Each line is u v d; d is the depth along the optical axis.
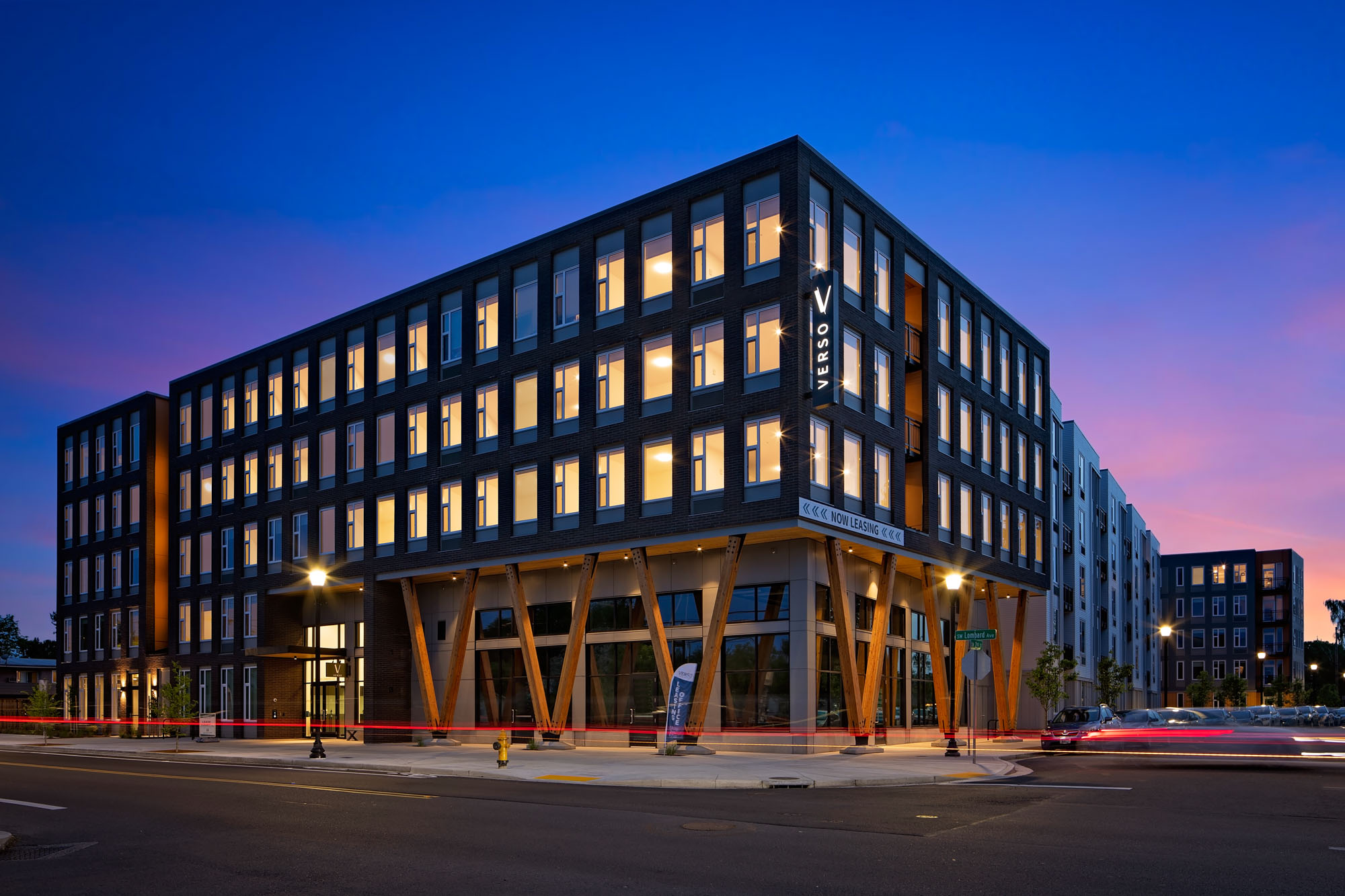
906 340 41.62
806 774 25.22
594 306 39.16
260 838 14.84
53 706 57.25
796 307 33.62
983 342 47.41
